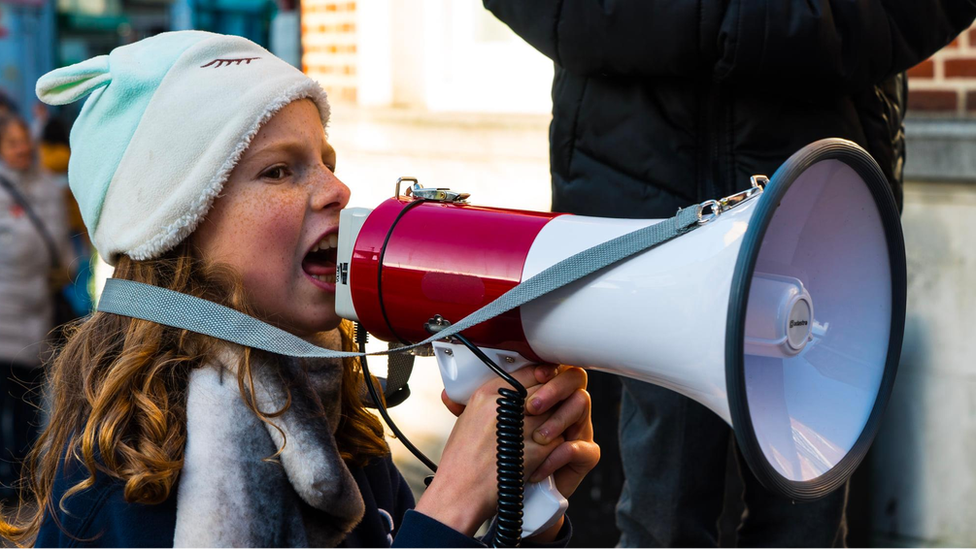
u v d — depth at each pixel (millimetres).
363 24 3701
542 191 3109
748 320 985
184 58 1087
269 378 1043
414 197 1181
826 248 1094
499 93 3344
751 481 1720
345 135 3729
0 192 3367
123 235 1093
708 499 1722
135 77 1082
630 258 958
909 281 2623
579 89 1654
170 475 966
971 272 2535
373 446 1264
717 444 1675
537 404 1050
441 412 3213
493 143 3203
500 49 3338
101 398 1022
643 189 1608
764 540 1723
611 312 958
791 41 1376
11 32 7961
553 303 1005
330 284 1198
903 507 2652
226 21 6270
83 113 1127
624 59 1505
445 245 1082
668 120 1571
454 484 1045
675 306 906
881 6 1431
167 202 1067
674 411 1662
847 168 977
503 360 1091
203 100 1072
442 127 3350
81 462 1029
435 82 3539
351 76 3826
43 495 1121
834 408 1065
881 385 1059
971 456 2572
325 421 1066
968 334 2555
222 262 1096
